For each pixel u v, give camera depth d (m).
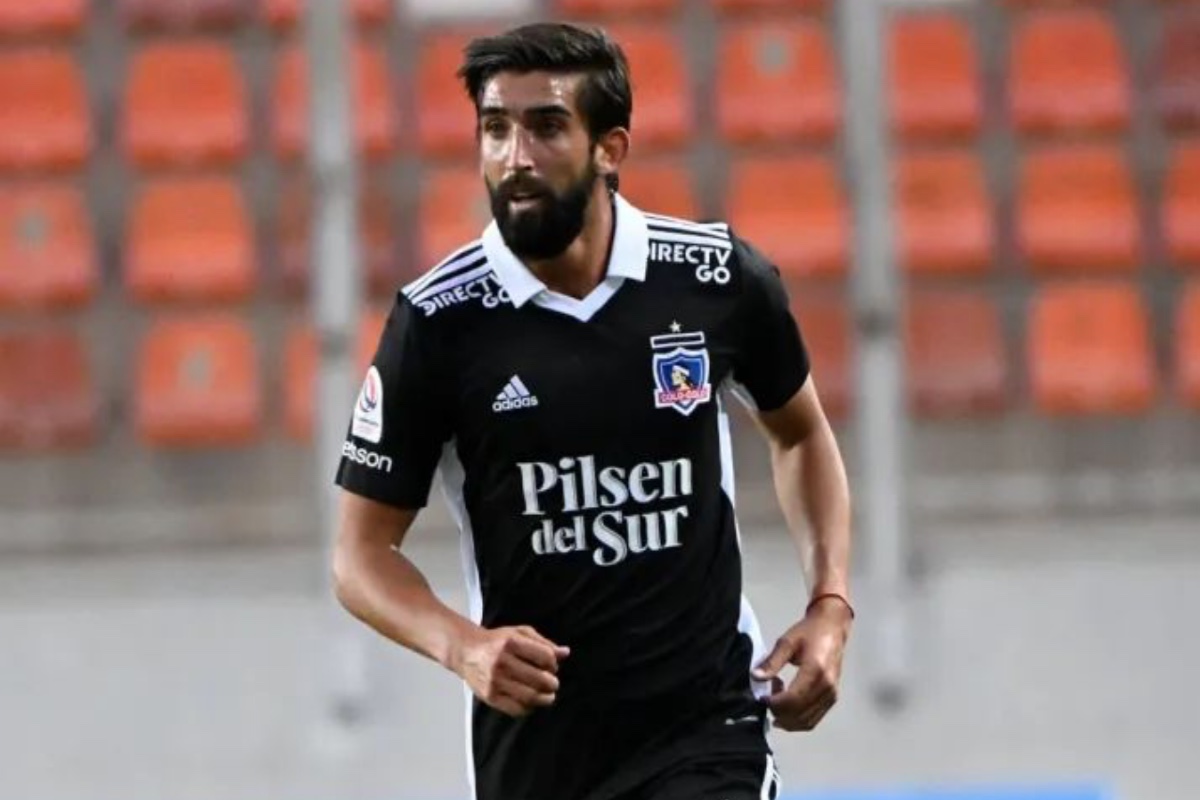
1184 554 27.17
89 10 35.22
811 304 32.22
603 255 11.98
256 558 27.72
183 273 32.84
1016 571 26.81
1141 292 32.81
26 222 33.31
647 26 34.94
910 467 27.52
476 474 12.05
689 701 12.12
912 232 33.22
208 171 33.88
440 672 25.31
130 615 26.59
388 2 34.56
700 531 12.08
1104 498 28.08
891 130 34.00
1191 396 31.78
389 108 33.75
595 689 12.09
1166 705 25.39
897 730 25.06
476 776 12.64
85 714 25.55
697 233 12.26
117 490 29.58
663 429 11.97
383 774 24.77
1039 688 25.44
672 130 34.00
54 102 34.53
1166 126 34.28
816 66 34.72
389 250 32.41
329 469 24.69
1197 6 35.09
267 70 34.88
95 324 32.28
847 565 12.90
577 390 11.86
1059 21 35.12
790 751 24.84
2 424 31.30
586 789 12.25
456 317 11.91
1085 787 24.48
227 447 29.81
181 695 25.66
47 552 28.00
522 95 11.46
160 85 34.72
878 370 24.94
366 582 12.05
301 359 31.75
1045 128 34.28
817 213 33.34
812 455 13.08
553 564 11.98
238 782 24.94
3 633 26.38
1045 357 32.12
